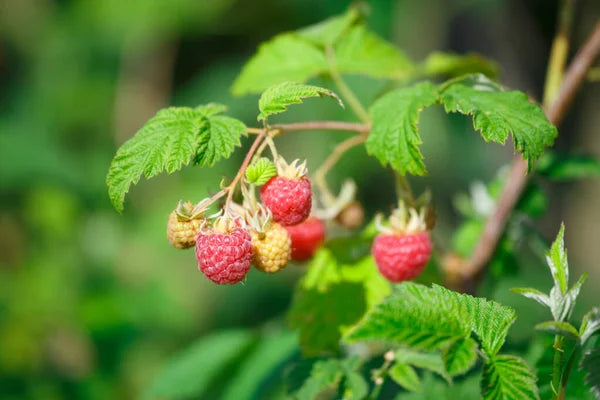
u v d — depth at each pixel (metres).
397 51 0.60
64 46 1.56
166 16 1.48
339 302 0.55
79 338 1.16
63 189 1.35
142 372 1.13
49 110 1.52
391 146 0.51
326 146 1.42
